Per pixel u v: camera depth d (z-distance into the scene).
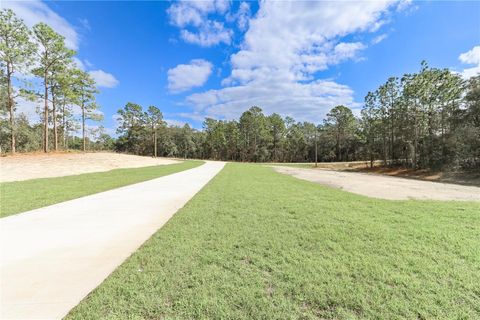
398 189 12.77
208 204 7.03
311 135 72.75
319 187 11.60
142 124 65.25
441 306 2.41
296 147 72.25
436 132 28.62
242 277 2.93
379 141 40.00
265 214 5.91
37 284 2.80
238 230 4.67
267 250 3.72
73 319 2.22
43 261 3.40
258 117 67.38
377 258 3.44
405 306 2.41
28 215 5.88
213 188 10.37
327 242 4.05
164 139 70.06
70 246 3.94
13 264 3.30
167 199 7.91
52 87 26.50
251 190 9.91
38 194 8.66
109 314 2.29
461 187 15.30
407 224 5.11
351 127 62.56
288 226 4.93
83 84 31.59
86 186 10.77
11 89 22.94
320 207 6.75
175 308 2.37
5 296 2.56
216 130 68.19
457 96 25.75
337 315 2.30
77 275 3.01
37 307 2.39
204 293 2.60
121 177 14.75
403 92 30.59
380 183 16.22
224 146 71.38
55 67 25.56
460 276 2.95
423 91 28.09
